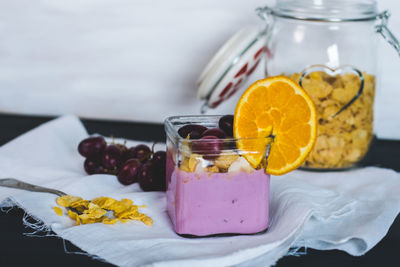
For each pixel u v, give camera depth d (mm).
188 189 592
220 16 888
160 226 623
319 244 605
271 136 597
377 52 774
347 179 743
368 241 593
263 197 606
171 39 905
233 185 596
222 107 915
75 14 910
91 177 697
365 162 777
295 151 608
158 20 899
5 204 649
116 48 917
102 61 925
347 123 747
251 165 595
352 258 591
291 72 773
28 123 912
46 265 566
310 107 604
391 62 865
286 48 776
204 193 594
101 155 735
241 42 781
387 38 756
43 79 942
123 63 922
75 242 587
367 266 578
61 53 929
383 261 586
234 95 904
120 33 911
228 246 586
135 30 907
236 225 604
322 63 758
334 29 756
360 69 759
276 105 604
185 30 899
